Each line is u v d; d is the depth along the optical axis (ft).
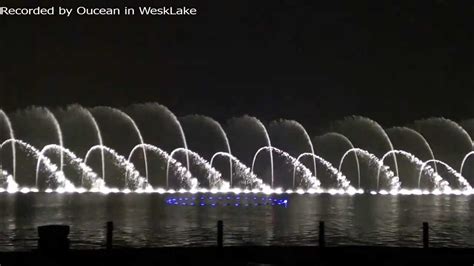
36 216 139.23
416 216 144.77
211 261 79.51
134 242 100.37
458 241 103.30
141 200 195.62
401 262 80.07
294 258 82.12
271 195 235.61
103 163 284.41
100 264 77.10
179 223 126.11
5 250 90.79
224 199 205.16
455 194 258.98
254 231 114.42
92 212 150.30
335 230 116.88
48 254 76.18
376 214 149.59
